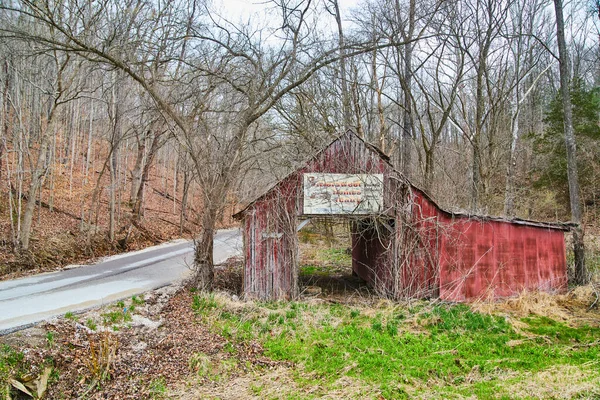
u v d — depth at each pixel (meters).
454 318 9.71
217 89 13.98
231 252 20.33
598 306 11.13
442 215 11.79
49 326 7.68
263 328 9.01
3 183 21.64
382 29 15.97
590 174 20.42
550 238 12.56
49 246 16.05
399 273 11.67
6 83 16.64
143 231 23.48
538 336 8.68
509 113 22.05
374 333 8.84
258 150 14.64
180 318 9.57
